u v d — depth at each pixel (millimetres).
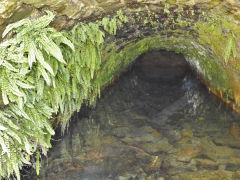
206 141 6012
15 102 3852
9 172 3816
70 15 4238
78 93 5297
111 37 6188
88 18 4727
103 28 5535
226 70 6754
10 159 3766
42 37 3688
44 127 4582
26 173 4566
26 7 3469
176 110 7992
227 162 5168
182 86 10406
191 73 11297
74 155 5418
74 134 6262
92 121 7012
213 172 4891
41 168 4875
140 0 4621
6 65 3520
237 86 6699
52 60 4219
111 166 5145
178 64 12766
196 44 7348
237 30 4938
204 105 8180
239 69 6031
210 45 6523
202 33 6176
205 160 5277
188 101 8680
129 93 9383
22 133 3990
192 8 4965
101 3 4387
